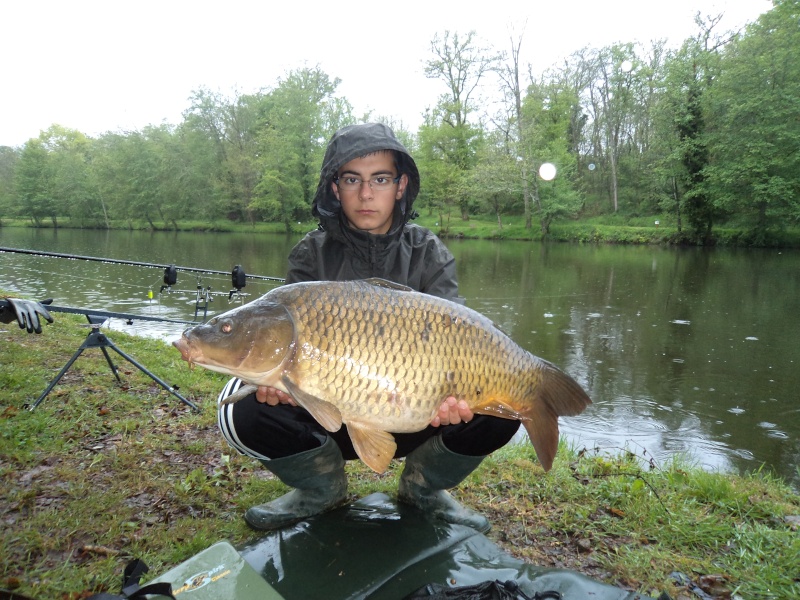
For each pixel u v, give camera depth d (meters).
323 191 2.30
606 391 6.07
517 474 2.92
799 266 17.28
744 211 25.06
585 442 4.68
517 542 2.32
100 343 3.77
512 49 34.69
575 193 31.92
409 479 2.40
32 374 4.34
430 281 2.42
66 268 14.56
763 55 23.64
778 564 2.20
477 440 2.20
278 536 2.14
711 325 9.20
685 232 26.27
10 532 2.23
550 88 34.75
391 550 2.06
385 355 1.82
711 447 4.64
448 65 36.28
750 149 23.41
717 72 25.72
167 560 2.12
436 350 1.86
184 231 39.50
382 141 2.17
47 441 3.16
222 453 3.12
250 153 39.81
